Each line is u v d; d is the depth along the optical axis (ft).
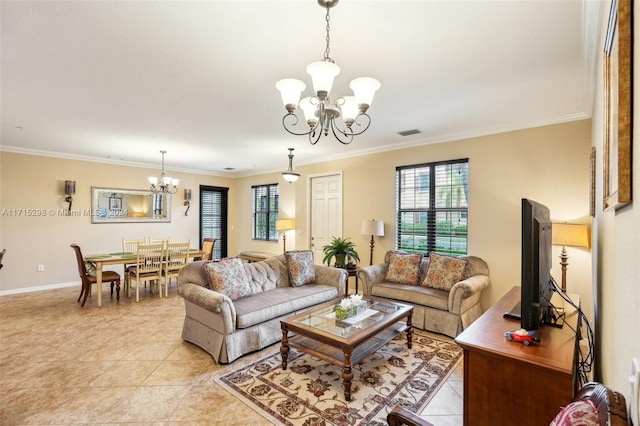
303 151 17.16
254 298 10.75
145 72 7.96
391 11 5.57
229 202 25.99
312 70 5.74
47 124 12.29
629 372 2.68
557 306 7.31
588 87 8.54
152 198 21.58
